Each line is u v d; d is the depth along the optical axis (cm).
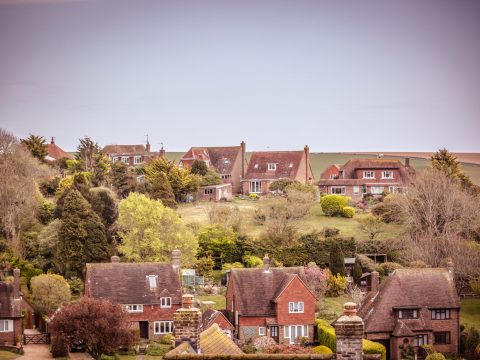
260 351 13350
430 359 13100
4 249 17875
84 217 17638
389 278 15000
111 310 13200
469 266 17462
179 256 16012
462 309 16512
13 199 18662
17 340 13950
